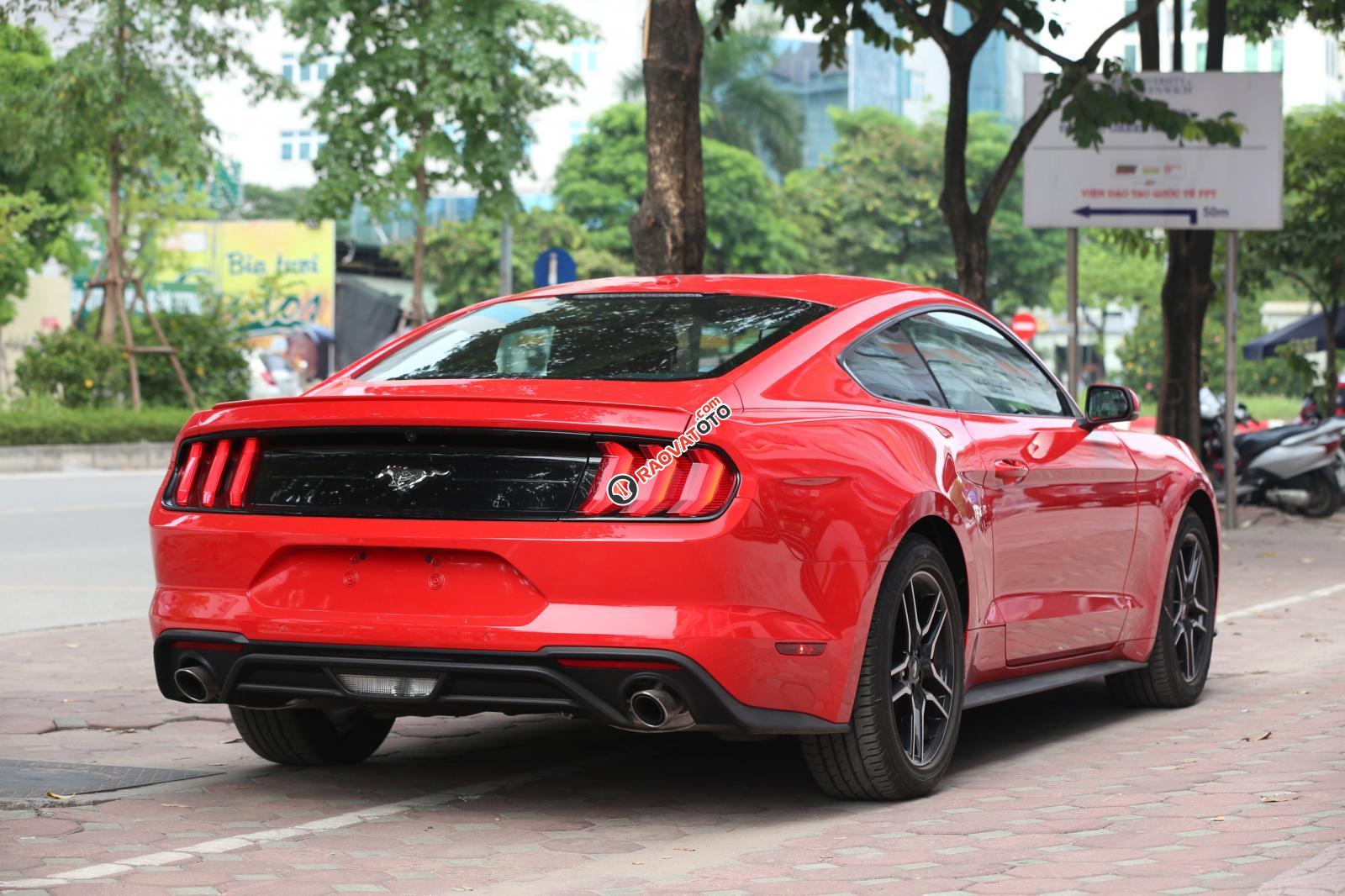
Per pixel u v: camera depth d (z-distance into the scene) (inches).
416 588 183.8
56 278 1788.9
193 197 1525.6
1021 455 229.5
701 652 176.2
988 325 247.9
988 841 179.8
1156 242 898.1
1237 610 412.2
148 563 518.3
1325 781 203.9
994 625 221.0
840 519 188.2
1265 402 2571.4
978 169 2819.9
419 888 164.1
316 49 1024.2
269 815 197.9
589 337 209.9
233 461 196.4
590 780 219.8
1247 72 661.9
